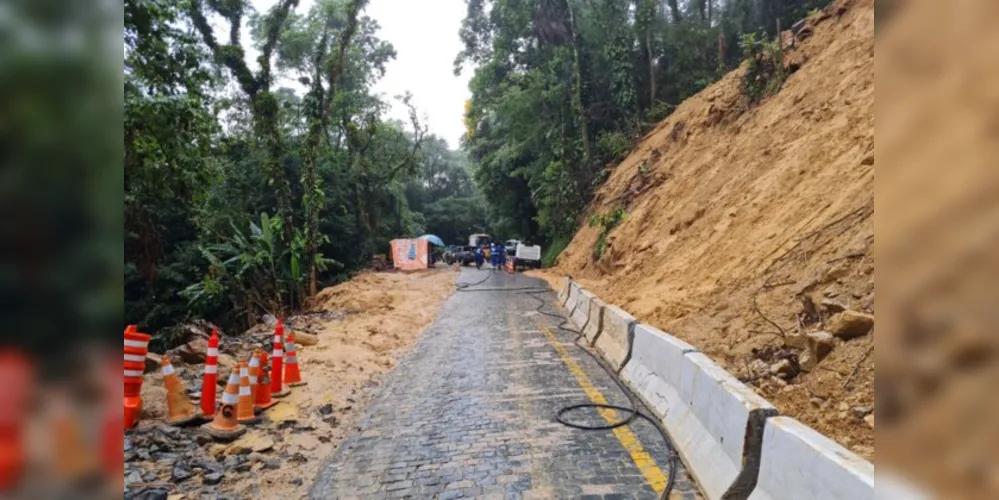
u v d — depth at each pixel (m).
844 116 10.84
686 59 30.02
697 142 20.23
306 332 12.54
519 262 33.53
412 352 10.73
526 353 9.89
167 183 8.77
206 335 11.01
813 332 5.49
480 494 4.61
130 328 6.16
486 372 8.66
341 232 32.78
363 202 35.81
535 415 6.48
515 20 34.50
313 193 22.58
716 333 7.55
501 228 47.47
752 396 4.21
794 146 12.22
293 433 6.31
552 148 33.81
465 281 25.80
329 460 5.58
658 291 12.34
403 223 43.66
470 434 6.00
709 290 9.64
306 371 8.84
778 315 6.72
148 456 5.45
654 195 20.08
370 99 39.94
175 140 8.15
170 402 6.37
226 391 6.20
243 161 27.53
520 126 36.16
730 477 4.04
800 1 25.83
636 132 29.39
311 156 22.94
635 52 32.16
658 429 5.84
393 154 40.41
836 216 7.80
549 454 5.33
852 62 12.62
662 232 16.62
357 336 11.80
